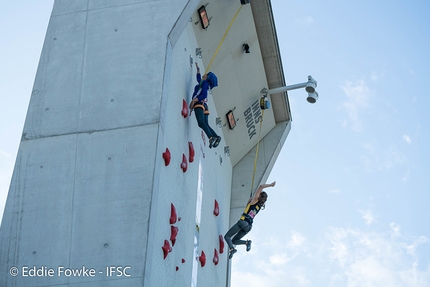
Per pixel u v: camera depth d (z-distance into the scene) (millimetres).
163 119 8477
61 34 9273
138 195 7750
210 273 11445
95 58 8953
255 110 13883
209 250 11469
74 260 7473
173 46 9305
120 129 8258
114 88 8625
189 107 10250
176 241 9188
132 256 7371
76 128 8383
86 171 8016
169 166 9016
